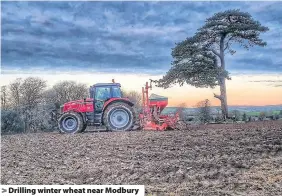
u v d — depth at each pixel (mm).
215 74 21641
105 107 17219
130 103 17422
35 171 8922
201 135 13727
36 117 20250
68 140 14031
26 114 20156
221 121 20484
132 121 17031
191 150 10672
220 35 23109
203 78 21812
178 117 16609
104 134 15508
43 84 22031
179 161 9312
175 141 12438
